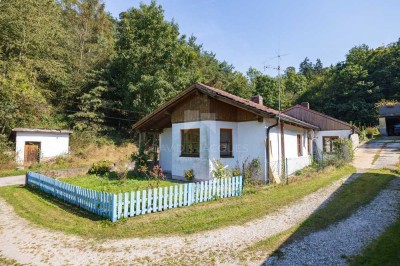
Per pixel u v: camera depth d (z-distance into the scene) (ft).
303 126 58.23
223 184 32.53
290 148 54.03
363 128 131.34
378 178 41.22
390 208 25.59
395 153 71.61
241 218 23.88
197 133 45.88
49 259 16.46
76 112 101.45
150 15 103.71
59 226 22.66
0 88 76.13
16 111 79.51
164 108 49.19
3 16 82.28
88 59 116.47
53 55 105.40
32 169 67.21
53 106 102.68
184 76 109.29
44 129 78.59
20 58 88.07
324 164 58.08
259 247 17.56
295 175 49.34
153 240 19.22
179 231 20.93
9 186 44.04
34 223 23.75
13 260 16.37
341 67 206.80
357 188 34.73
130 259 16.24
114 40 126.00
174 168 48.06
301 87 242.17
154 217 24.72
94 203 26.71
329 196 31.17
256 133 43.27
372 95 161.27
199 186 30.40
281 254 16.42
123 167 52.70
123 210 24.93
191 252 17.07
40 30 92.22
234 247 17.69
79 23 128.77
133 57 100.53
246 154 44.27
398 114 121.90
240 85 162.09
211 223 22.65
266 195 32.78
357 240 18.22
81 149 86.89
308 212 25.16
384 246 17.08
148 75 100.07
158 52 103.24
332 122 84.12
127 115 112.78
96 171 55.21
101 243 18.85
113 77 112.37
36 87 92.63
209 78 157.07
